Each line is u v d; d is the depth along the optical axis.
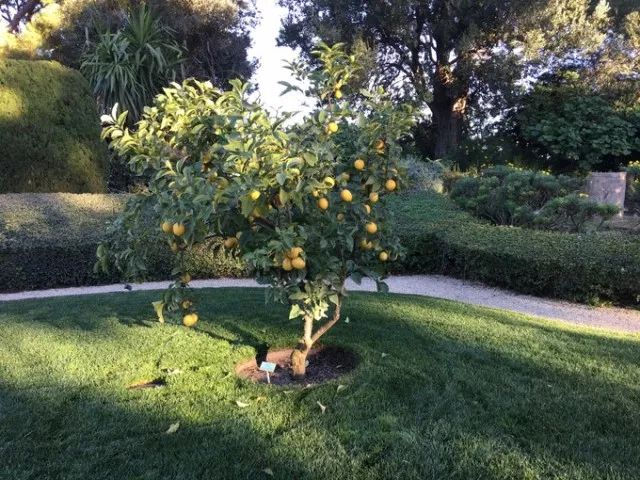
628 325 5.09
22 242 6.31
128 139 3.07
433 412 2.79
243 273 6.91
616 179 11.16
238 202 2.73
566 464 2.36
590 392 3.09
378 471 2.30
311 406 2.87
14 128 9.03
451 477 2.26
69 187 9.68
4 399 2.93
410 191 9.62
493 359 3.59
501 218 8.73
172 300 3.29
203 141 3.14
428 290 6.52
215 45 15.73
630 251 5.78
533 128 15.51
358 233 3.16
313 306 2.99
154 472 2.29
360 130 3.17
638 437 2.60
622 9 15.75
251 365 3.60
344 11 15.36
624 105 15.74
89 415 2.76
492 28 14.73
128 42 10.98
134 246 3.27
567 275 5.83
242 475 2.28
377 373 3.28
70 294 6.00
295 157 2.58
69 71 9.78
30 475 2.26
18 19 18.27
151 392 3.03
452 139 16.83
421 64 16.42
